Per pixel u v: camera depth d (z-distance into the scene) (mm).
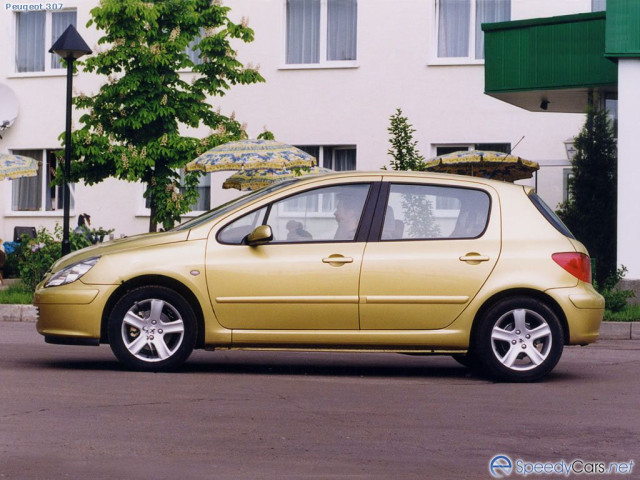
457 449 7113
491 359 10500
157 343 10555
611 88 20328
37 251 20719
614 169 19656
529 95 21594
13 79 28859
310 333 10461
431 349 10547
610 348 14461
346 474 6340
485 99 25797
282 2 26938
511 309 10523
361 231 10586
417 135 26250
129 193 28047
